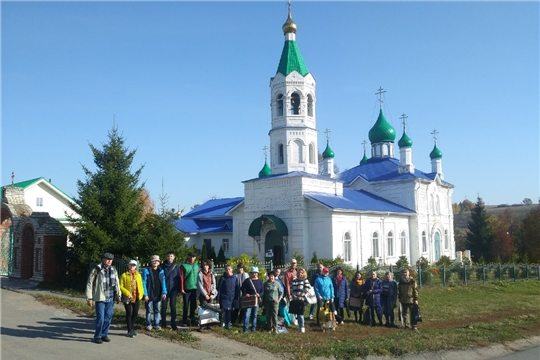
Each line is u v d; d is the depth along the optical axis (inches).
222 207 1936.5
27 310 639.8
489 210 5605.3
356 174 1952.5
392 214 1619.1
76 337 494.0
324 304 629.3
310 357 463.8
